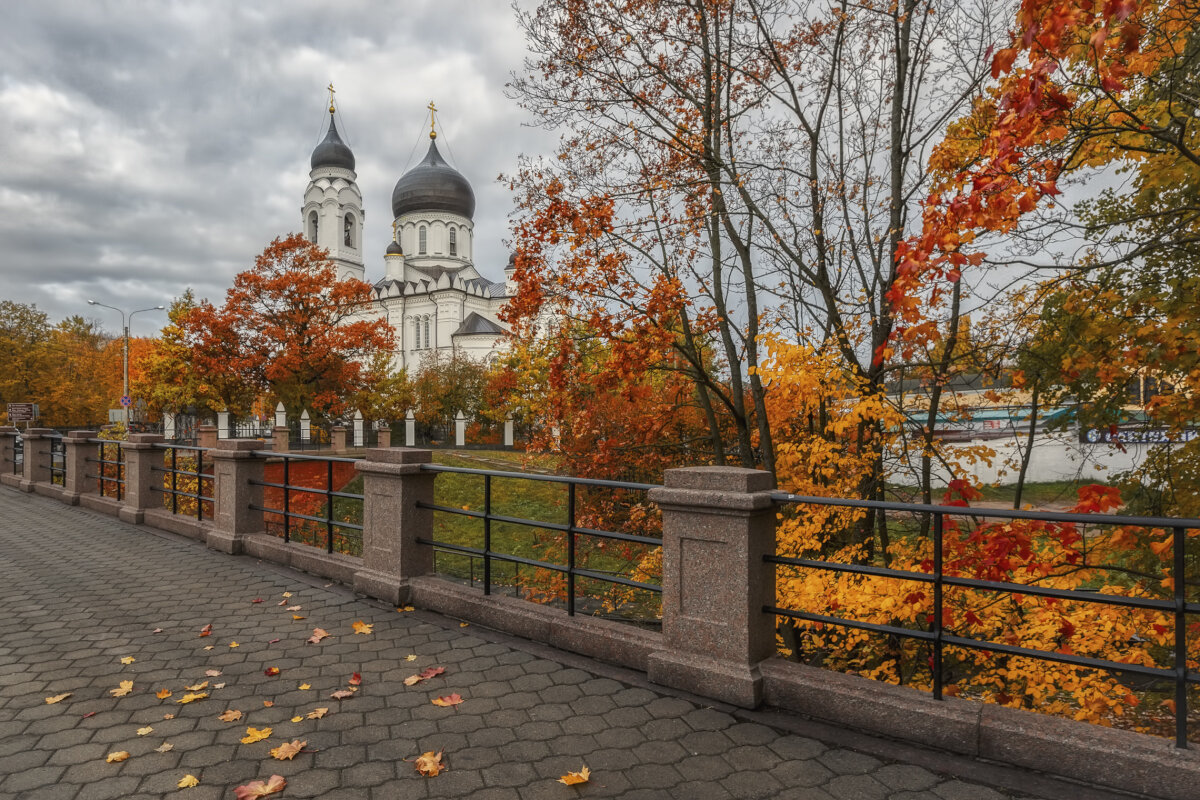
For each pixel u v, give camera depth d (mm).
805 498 3586
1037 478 14359
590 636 4422
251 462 8094
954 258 4348
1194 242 5629
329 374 40281
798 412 9055
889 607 5902
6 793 2826
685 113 9969
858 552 7379
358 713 3615
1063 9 3340
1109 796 2756
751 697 3590
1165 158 5695
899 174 8609
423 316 73312
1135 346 5816
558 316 10258
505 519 5176
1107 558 5754
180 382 40156
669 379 12164
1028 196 3852
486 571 5293
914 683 7457
